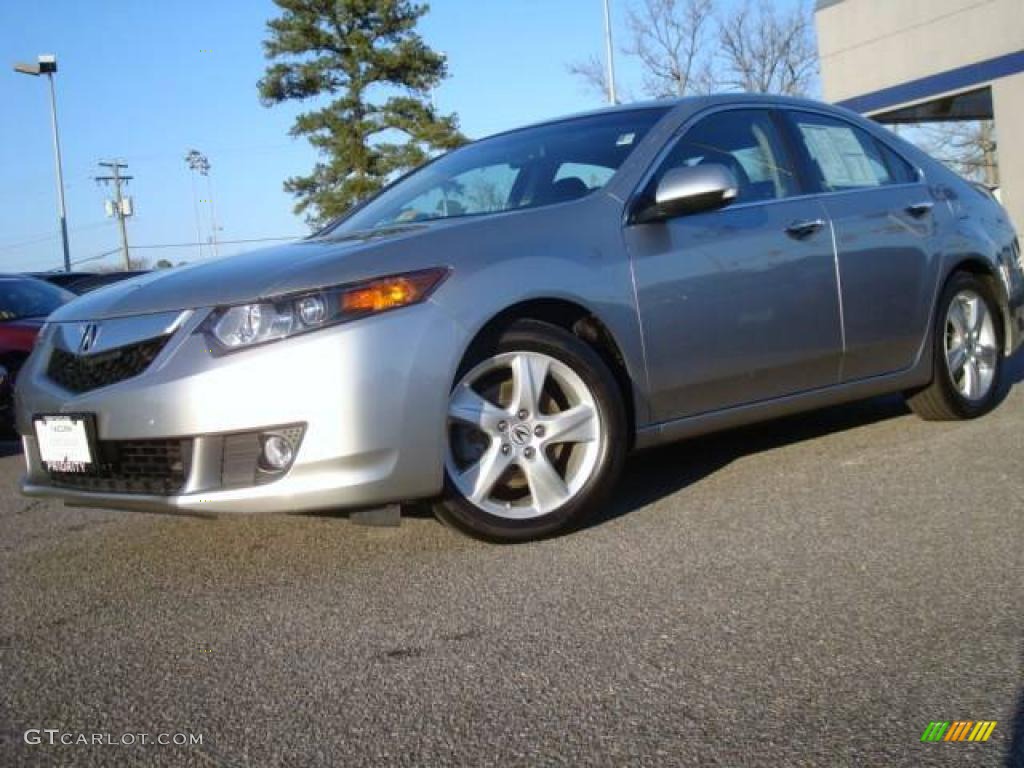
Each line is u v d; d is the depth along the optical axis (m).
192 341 3.25
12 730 2.38
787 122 4.57
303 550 3.69
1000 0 17.86
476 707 2.36
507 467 3.46
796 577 3.07
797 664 2.49
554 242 3.59
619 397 3.63
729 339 3.96
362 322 3.18
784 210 4.25
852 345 4.43
